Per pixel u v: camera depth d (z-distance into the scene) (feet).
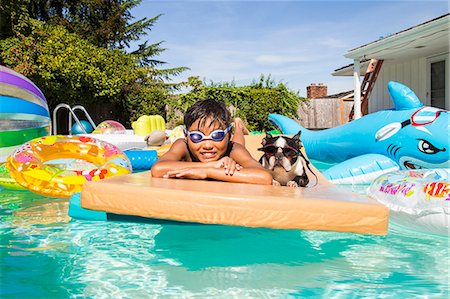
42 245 4.17
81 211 4.91
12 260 3.75
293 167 4.83
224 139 4.69
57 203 6.14
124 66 31.91
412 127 8.23
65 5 42.57
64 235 4.50
